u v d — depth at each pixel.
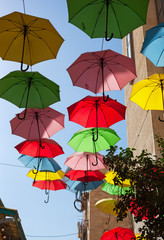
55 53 6.14
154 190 5.71
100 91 6.69
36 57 6.14
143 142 12.30
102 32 5.57
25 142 8.69
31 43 6.08
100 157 9.66
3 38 6.04
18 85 6.95
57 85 6.85
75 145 8.88
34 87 6.95
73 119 7.59
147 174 5.90
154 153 10.41
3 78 6.81
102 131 8.50
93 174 9.98
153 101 6.71
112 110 7.39
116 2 5.27
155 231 5.51
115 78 6.52
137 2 5.24
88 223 20.98
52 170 9.53
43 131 8.23
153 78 6.32
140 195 5.89
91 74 6.54
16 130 8.23
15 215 17.69
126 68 6.33
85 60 6.26
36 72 6.61
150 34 5.42
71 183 11.34
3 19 5.80
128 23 5.44
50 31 5.90
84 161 9.69
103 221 20.22
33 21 5.82
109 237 9.48
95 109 7.39
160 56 5.67
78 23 5.50
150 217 5.72
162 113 11.17
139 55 13.38
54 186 10.85
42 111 7.91
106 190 10.59
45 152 8.80
